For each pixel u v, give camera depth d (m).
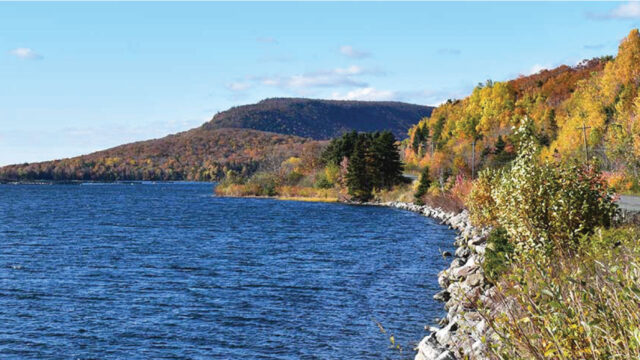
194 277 27.73
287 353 15.53
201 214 76.75
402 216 64.81
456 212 56.59
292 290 23.86
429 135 185.12
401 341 15.98
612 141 57.19
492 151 104.94
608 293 5.11
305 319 18.92
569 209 15.24
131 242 44.53
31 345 16.89
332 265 30.28
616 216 17.50
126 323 19.12
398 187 95.12
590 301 5.08
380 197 93.88
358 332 17.09
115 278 27.78
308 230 51.12
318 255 34.50
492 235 19.22
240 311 20.45
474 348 8.21
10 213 83.81
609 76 79.44
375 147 96.38
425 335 16.39
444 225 52.00
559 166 16.41
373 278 25.73
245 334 17.52
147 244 42.97
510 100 149.12
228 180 141.88
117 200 127.56
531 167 15.55
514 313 6.01
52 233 52.69
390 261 30.78
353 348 15.60
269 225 57.38
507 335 5.82
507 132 130.00
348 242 40.75
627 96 73.19
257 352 15.76
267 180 129.12
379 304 20.45
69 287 25.59
